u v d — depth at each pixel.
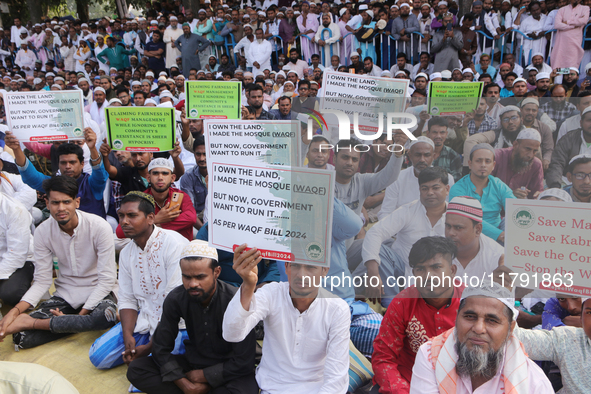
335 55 8.50
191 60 10.13
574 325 2.14
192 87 4.38
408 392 1.94
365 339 2.56
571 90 6.67
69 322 2.80
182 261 2.12
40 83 10.44
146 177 4.09
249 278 1.69
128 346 2.50
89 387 2.49
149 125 3.82
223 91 4.39
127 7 16.41
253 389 2.11
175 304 2.22
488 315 1.52
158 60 10.69
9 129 3.71
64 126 3.77
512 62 7.48
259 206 1.53
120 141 3.81
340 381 1.89
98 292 2.92
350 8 8.93
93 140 3.73
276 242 1.54
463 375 1.59
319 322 1.93
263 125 1.49
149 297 2.63
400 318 2.05
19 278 3.23
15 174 4.24
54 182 2.73
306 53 9.16
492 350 1.53
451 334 1.67
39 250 2.97
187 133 4.73
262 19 9.74
